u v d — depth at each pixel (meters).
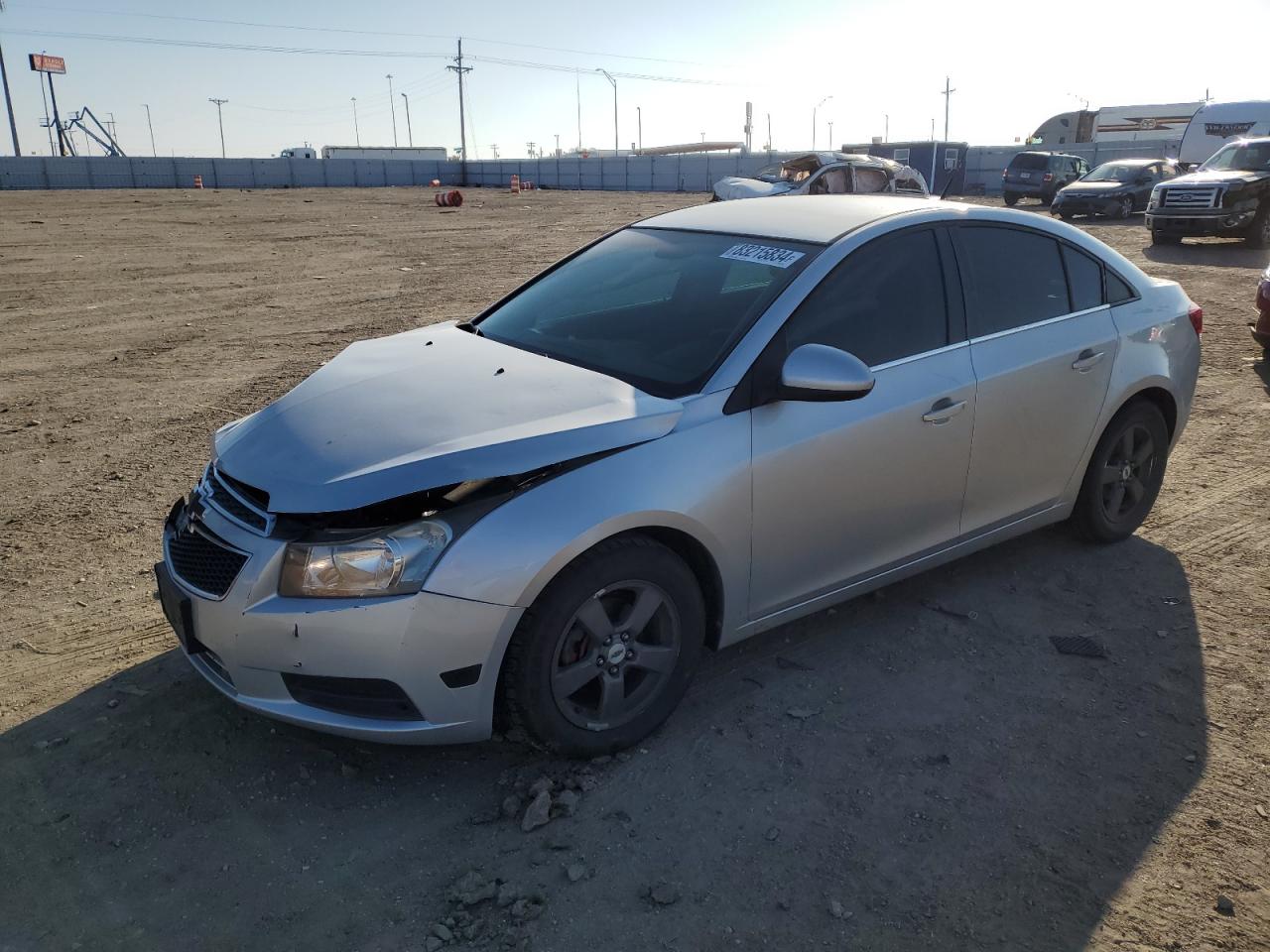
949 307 3.86
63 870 2.71
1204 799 3.01
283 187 59.31
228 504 3.04
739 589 3.35
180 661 3.74
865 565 3.73
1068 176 31.53
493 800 3.01
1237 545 4.81
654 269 3.99
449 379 3.39
